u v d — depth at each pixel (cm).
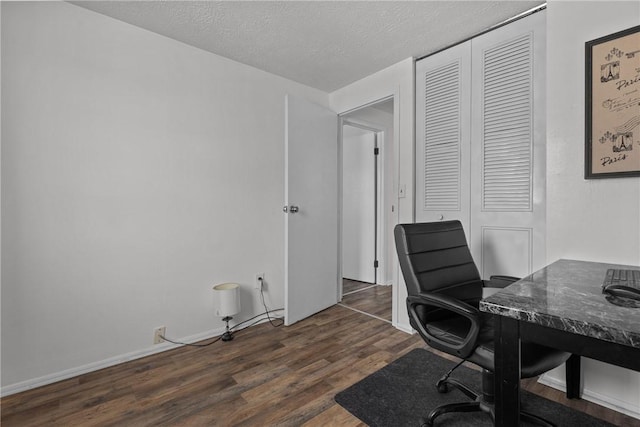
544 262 186
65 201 181
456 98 227
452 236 167
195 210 232
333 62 259
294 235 266
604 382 150
